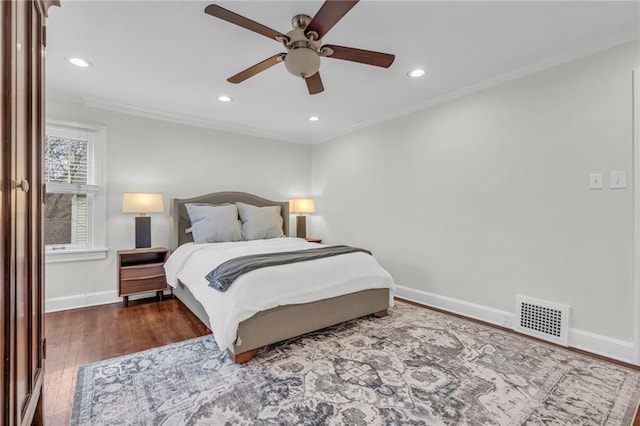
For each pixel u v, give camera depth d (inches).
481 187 113.0
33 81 46.8
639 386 70.4
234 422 58.7
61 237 125.0
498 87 108.0
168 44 87.0
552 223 95.4
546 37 83.7
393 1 68.8
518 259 103.1
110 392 68.2
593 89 87.3
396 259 145.2
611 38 83.0
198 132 157.2
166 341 95.3
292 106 138.1
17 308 39.5
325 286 96.3
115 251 134.0
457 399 65.7
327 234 187.3
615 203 83.7
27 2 44.3
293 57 73.8
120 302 133.6
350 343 92.9
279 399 65.7
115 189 134.3
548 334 95.0
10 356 36.1
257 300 82.5
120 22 76.6
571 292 91.7
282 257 100.2
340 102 132.8
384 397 66.4
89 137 129.4
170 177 148.7
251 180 175.9
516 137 103.3
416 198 136.2
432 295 129.0
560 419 59.5
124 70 103.0
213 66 100.2
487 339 95.7
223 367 79.0
